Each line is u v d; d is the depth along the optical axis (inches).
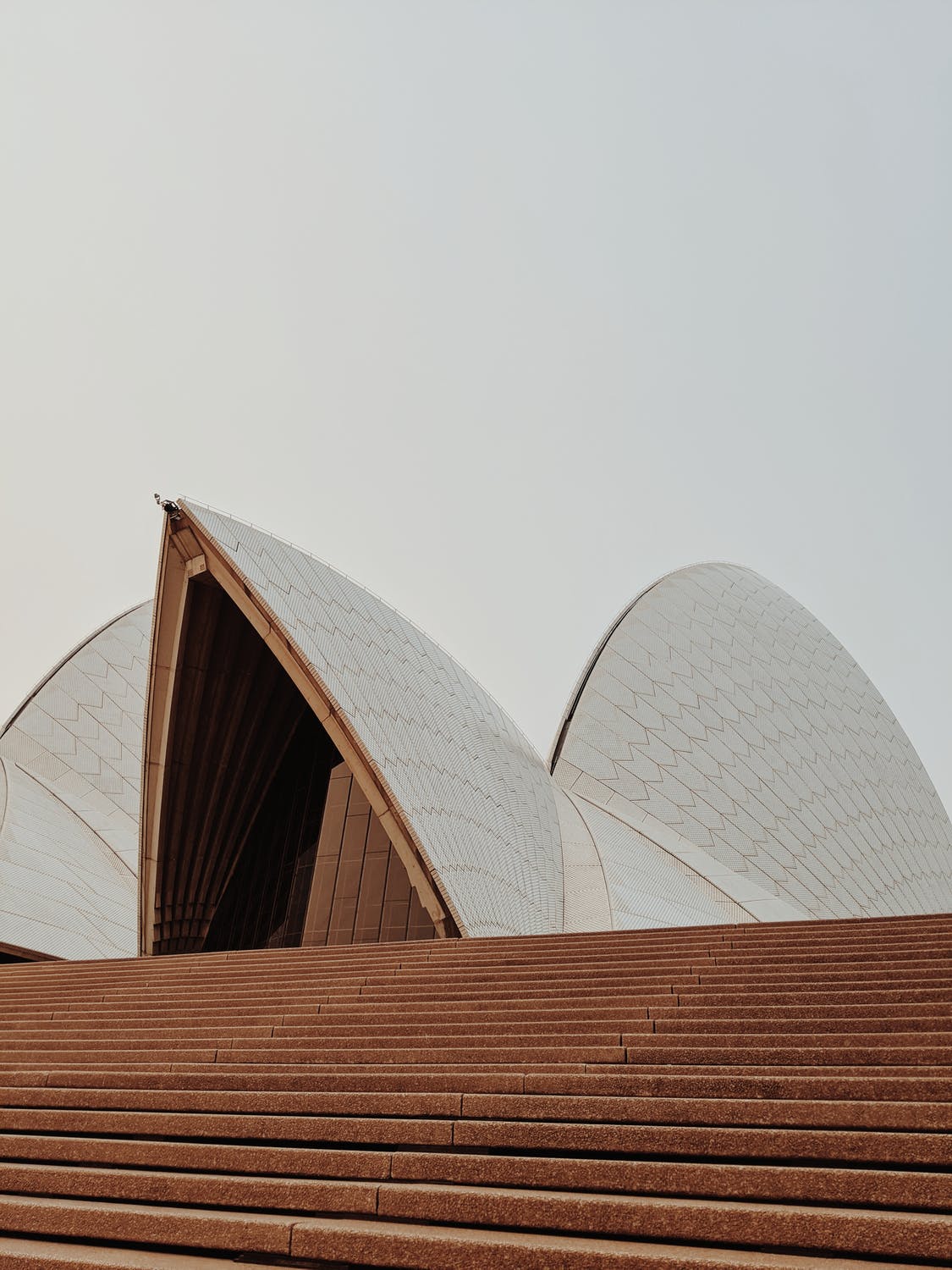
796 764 1093.8
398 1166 148.3
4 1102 207.9
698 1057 189.2
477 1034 225.3
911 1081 156.7
